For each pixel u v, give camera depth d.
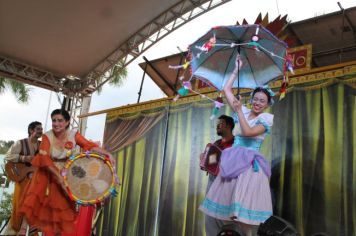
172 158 6.75
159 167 6.87
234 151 4.13
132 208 7.00
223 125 5.06
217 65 4.98
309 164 5.11
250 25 4.41
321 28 6.63
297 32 6.86
